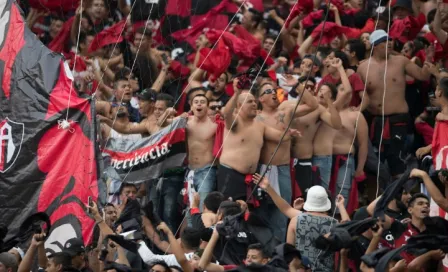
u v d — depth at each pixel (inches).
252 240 985.5
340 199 1047.0
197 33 1370.6
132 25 1330.0
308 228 1027.3
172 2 1368.1
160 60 1316.4
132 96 1268.5
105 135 1169.4
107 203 1101.7
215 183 1160.8
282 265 894.4
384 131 1263.5
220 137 1155.3
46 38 1347.2
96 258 1043.3
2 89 1045.2
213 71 1236.5
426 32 1424.7
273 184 1151.0
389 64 1268.5
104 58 1301.7
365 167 1219.2
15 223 1022.4
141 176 1142.3
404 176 957.2
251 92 1206.3
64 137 1032.2
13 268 943.0
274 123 1160.2
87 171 1025.5
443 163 1090.7
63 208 1022.4
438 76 1266.0
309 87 1171.9
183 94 1272.1
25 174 1027.9
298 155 1174.3
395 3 1402.6
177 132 1144.8
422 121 1273.4
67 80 1041.5
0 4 1061.8
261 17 1393.9
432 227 891.4
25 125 1035.9
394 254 882.1
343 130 1195.3
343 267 946.7
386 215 1002.7
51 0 1348.4
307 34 1378.0
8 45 1053.2
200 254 997.2
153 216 983.6
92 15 1341.0
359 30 1344.7
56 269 978.1
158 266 941.8
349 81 1240.2
